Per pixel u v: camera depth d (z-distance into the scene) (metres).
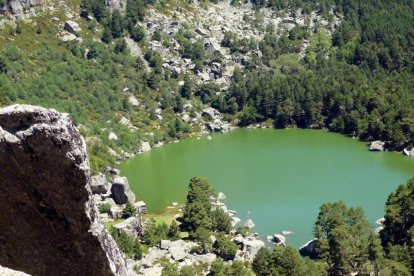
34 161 21.73
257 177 148.75
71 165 21.77
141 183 149.00
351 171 150.88
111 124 184.88
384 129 180.50
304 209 124.25
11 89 163.75
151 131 196.38
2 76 170.75
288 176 148.12
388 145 173.75
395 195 102.25
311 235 110.56
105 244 22.84
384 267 79.06
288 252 80.44
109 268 22.84
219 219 110.25
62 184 21.98
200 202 114.38
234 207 127.81
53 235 22.70
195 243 102.44
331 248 86.94
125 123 193.62
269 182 143.88
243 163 163.25
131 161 171.88
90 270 22.98
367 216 118.12
